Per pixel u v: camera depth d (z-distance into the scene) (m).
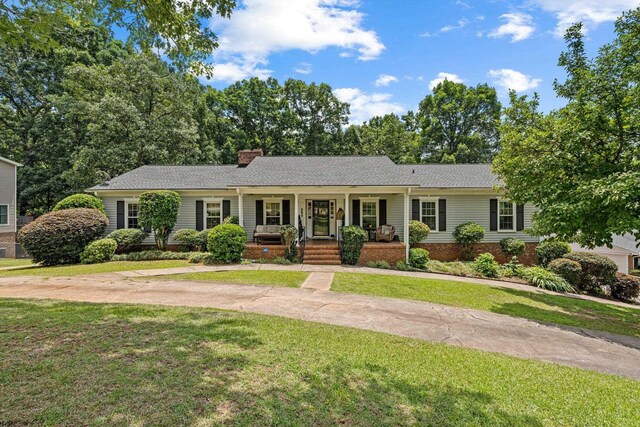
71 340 4.54
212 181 16.86
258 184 14.37
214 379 3.57
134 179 16.92
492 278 12.35
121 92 23.39
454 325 6.52
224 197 16.48
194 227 16.31
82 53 26.64
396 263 13.77
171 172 18.03
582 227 8.58
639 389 4.09
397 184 13.99
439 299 8.59
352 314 6.83
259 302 7.44
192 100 26.89
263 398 3.25
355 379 3.81
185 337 4.81
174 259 13.72
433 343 5.36
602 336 6.56
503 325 6.76
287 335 5.18
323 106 37.59
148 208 14.16
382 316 6.81
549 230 9.12
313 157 18.67
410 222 15.79
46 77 27.59
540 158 9.66
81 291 8.16
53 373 3.53
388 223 16.89
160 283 9.29
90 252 12.86
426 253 13.91
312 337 5.17
